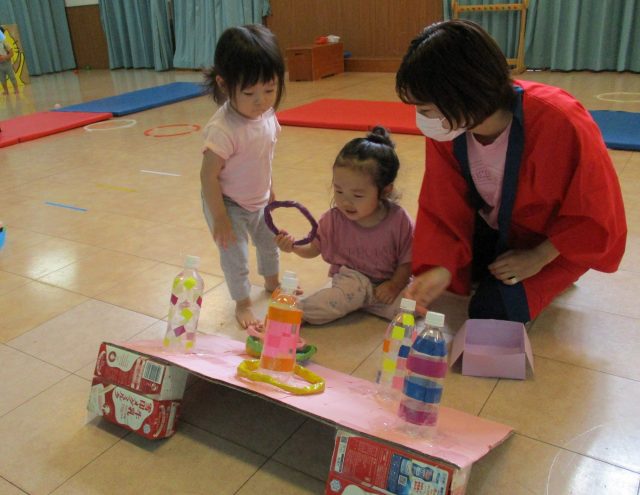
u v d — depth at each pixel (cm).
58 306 175
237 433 121
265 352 120
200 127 417
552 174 137
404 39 614
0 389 137
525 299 148
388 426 104
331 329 160
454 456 93
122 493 107
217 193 152
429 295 149
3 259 210
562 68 543
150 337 157
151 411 117
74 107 500
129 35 769
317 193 265
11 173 322
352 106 442
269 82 142
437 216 153
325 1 638
